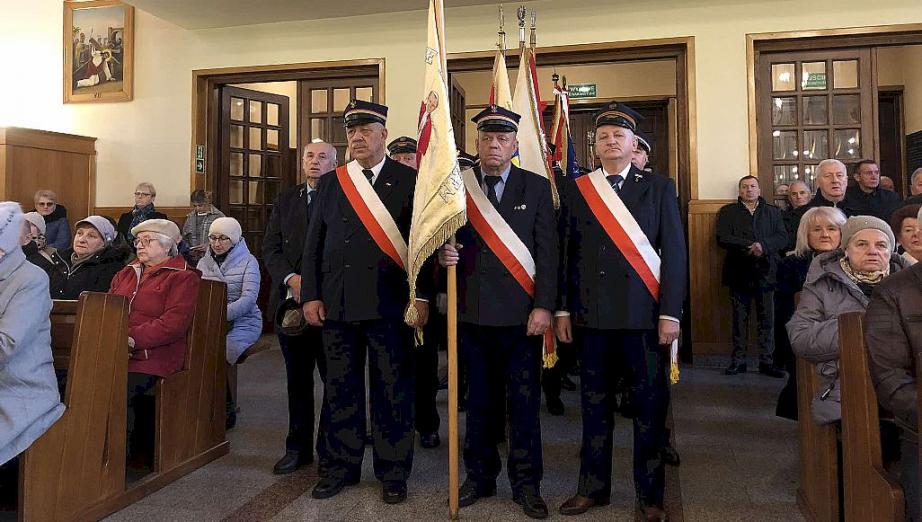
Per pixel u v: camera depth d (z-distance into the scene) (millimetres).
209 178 6844
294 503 2592
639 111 8445
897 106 8273
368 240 2605
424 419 3359
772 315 5164
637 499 2398
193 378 3014
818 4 5453
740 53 5590
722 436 3508
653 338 2332
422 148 2486
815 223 3303
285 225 3061
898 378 1697
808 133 5645
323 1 5977
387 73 6293
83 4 6996
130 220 6410
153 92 6848
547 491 2709
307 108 6668
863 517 1916
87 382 2381
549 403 4070
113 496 2498
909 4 5301
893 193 4570
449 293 2428
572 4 5859
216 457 3168
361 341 2723
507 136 2498
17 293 2191
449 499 2465
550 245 2447
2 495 2648
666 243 2334
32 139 6453
